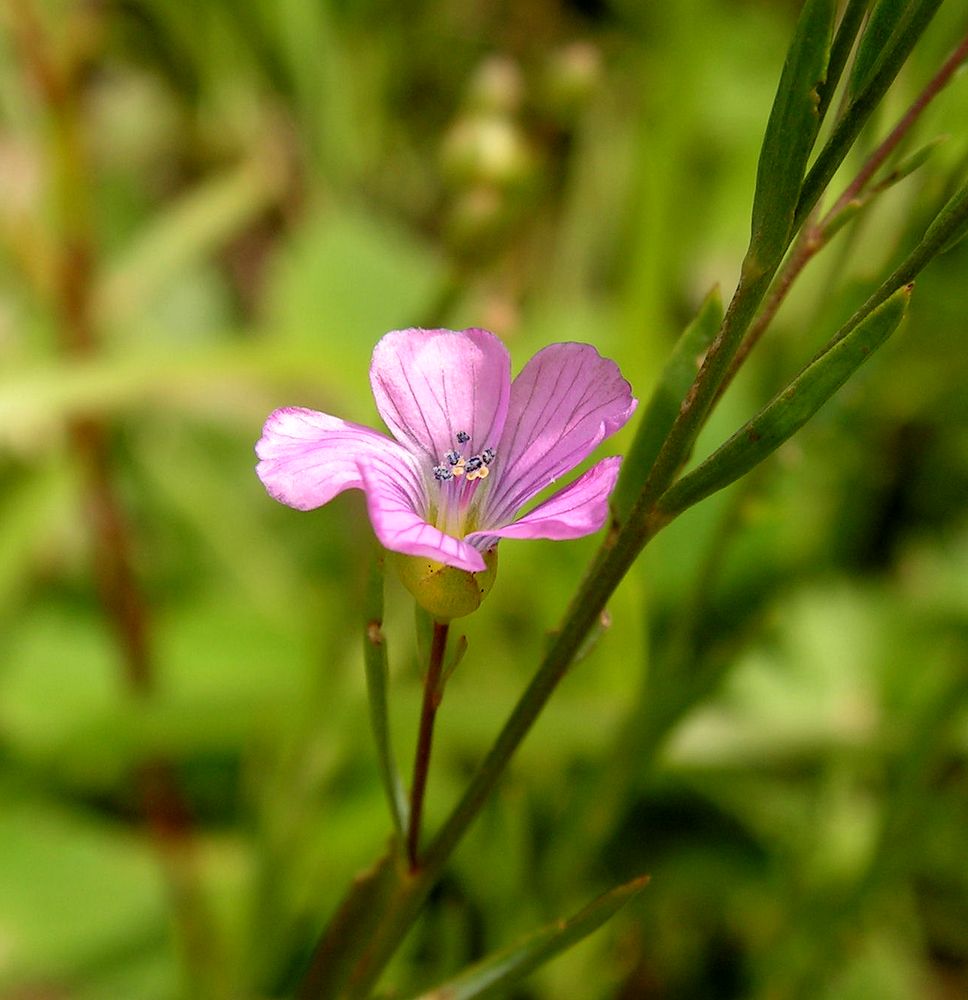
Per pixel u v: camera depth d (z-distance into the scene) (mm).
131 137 227
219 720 146
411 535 99
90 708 161
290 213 223
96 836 158
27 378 141
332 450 102
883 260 118
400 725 141
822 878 142
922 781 129
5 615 176
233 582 186
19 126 187
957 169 115
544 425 106
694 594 124
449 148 133
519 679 160
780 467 121
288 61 216
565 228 208
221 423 199
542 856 137
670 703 124
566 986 135
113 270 204
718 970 150
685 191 198
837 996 144
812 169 98
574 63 136
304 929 145
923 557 179
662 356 167
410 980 132
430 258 206
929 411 180
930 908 155
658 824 157
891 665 166
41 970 148
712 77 215
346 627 135
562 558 161
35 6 149
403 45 228
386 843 107
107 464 157
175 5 218
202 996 144
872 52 99
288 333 194
